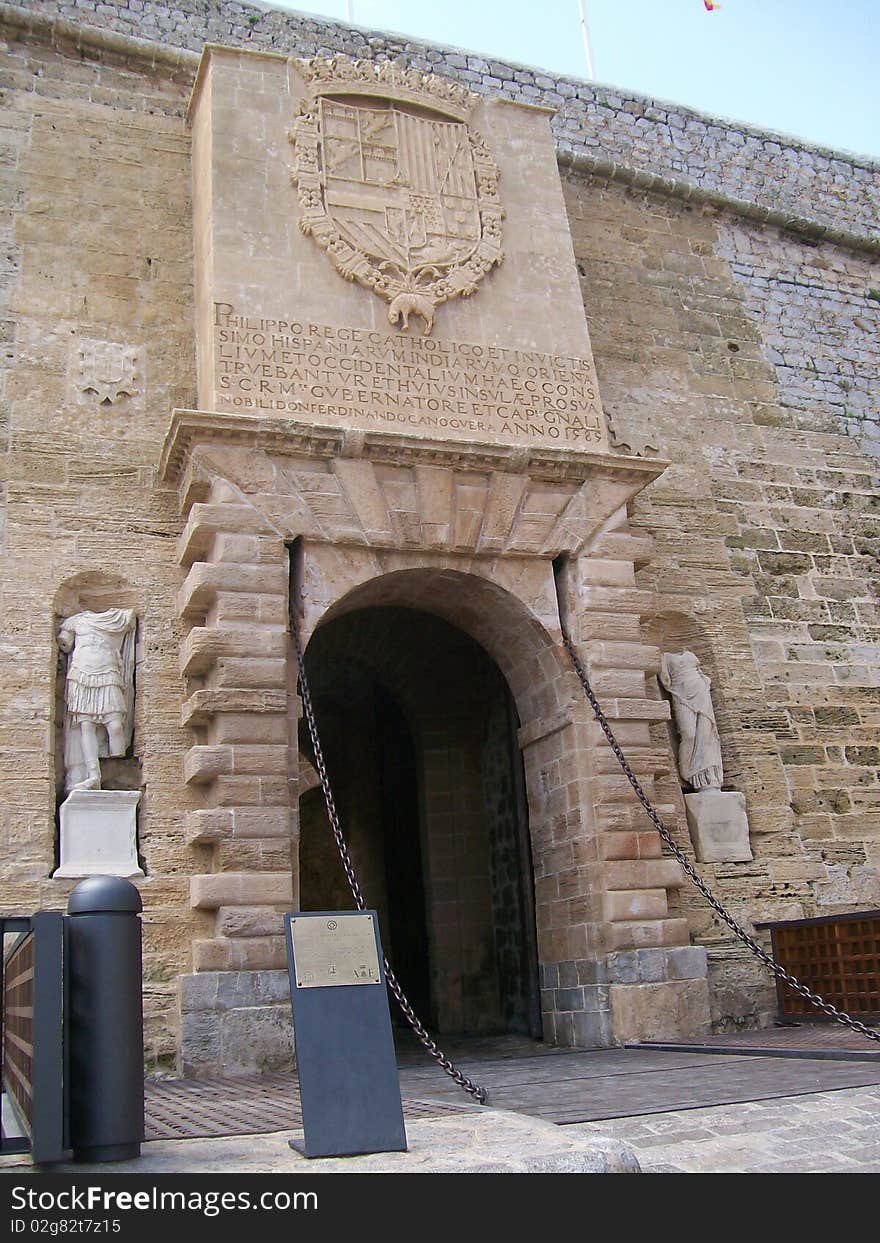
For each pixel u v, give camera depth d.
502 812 14.72
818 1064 8.12
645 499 14.35
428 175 13.30
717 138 17.27
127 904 5.08
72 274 12.62
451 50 15.86
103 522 11.65
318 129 12.98
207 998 9.77
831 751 14.05
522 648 12.57
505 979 14.42
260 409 11.55
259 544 11.02
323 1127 4.99
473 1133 5.49
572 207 15.77
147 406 12.32
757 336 16.22
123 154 13.42
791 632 14.46
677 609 13.92
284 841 10.38
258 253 12.16
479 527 11.95
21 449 11.66
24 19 13.38
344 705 18.38
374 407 12.03
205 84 12.98
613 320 15.29
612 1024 11.04
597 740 11.76
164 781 10.91
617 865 11.42
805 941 11.84
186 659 10.83
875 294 17.48
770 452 15.46
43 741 10.69
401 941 16.09
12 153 12.89
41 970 4.73
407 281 12.66
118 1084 4.87
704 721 13.38
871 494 15.89
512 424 12.59
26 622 11.02
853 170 18.23
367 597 12.30
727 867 12.90
